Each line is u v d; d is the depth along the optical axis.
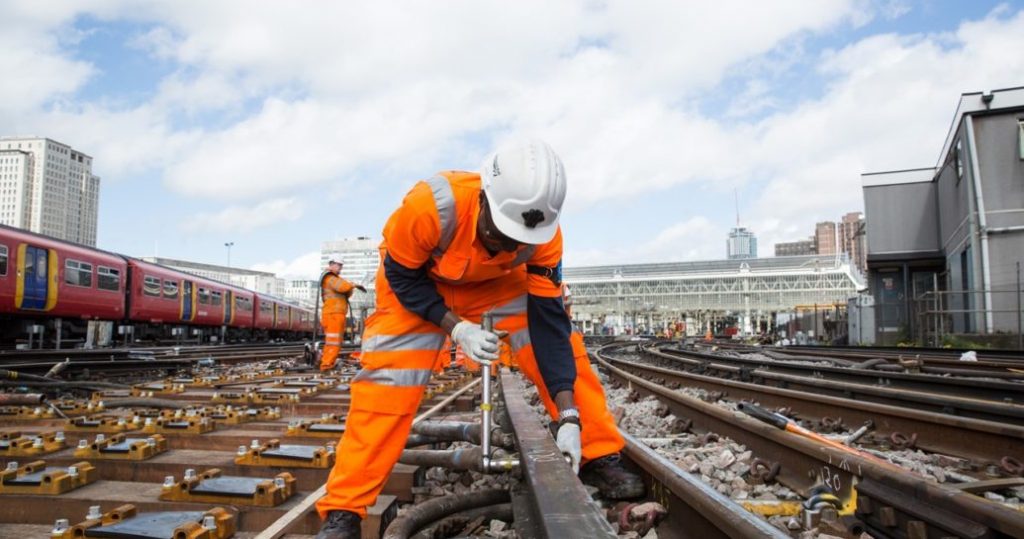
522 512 2.52
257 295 34.19
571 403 2.78
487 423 2.79
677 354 17.17
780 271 91.31
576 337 3.26
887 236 28.56
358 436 2.45
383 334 2.52
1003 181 20.20
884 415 5.00
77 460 3.40
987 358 13.05
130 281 21.39
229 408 5.11
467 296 2.83
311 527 2.70
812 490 3.05
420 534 2.70
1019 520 1.98
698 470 3.81
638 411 7.19
